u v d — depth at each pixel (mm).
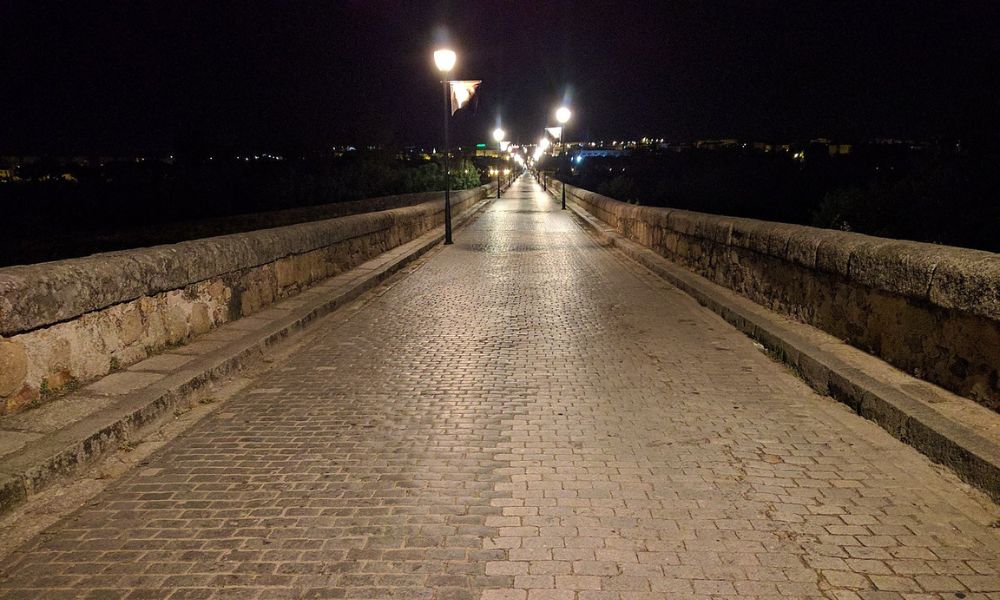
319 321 8188
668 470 3881
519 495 3580
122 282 5375
